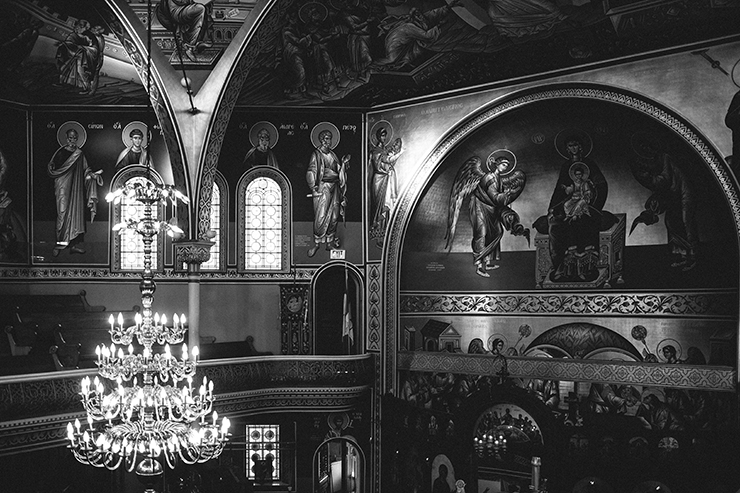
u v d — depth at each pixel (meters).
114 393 13.36
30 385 18.42
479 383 25.05
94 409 13.30
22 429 18.22
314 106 26.23
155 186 12.98
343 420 26.17
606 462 21.36
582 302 23.84
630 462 21.03
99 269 25.67
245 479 24.92
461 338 25.80
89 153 25.81
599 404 23.09
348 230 26.67
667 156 22.00
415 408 25.11
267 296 26.52
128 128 25.97
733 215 20.48
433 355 25.77
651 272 22.69
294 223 26.62
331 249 26.62
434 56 23.23
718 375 21.08
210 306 26.12
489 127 24.84
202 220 21.56
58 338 21.31
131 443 13.37
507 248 25.22
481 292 25.59
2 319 23.44
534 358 24.22
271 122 26.56
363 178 26.55
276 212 26.77
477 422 24.03
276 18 21.19
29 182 25.17
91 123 25.81
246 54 21.22
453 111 24.83
